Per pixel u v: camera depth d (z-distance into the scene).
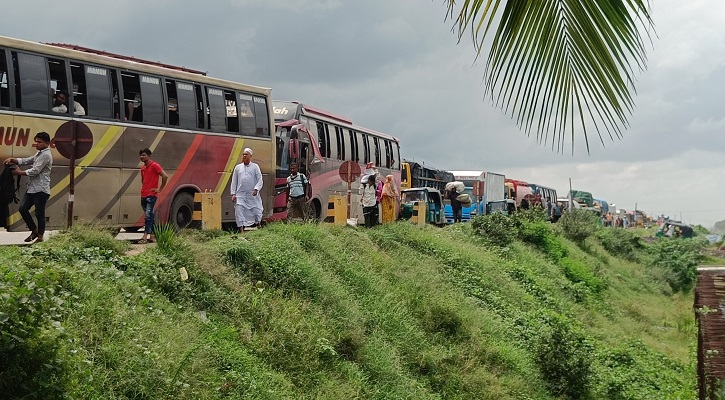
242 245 12.38
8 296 6.10
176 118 16.20
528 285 22.33
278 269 12.23
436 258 19.59
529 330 16.92
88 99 14.10
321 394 9.78
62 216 13.62
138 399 7.16
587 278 29.05
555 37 3.94
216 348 9.07
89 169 14.07
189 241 11.58
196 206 15.17
